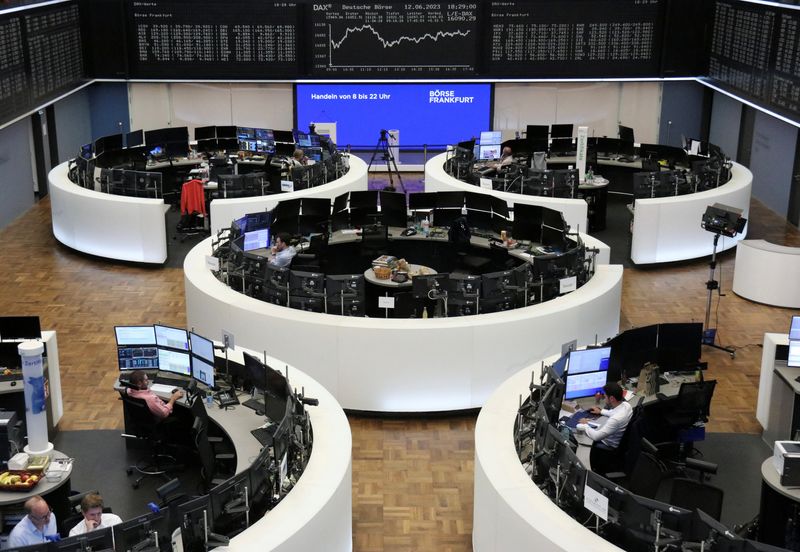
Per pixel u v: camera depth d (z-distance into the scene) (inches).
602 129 788.6
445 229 527.5
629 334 355.3
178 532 245.3
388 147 729.0
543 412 289.6
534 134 710.5
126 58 749.3
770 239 612.4
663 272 561.3
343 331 377.7
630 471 318.0
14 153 644.7
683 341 365.7
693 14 745.6
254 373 328.8
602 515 256.5
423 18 743.1
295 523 253.4
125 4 737.6
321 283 398.0
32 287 524.1
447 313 404.5
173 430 358.6
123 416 385.7
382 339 376.2
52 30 675.4
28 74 634.2
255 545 244.5
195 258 457.7
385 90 768.9
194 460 357.7
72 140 740.0
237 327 398.9
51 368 373.4
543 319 391.2
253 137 708.7
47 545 232.7
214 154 708.7
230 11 738.8
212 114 779.4
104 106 775.7
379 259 474.6
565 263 425.1
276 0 736.3
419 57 753.0
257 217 486.3
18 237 611.8
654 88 780.0
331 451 288.5
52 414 372.5
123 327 359.6
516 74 759.7
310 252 492.7
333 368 384.2
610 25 749.9
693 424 347.9
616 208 697.6
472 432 379.2
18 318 360.8
